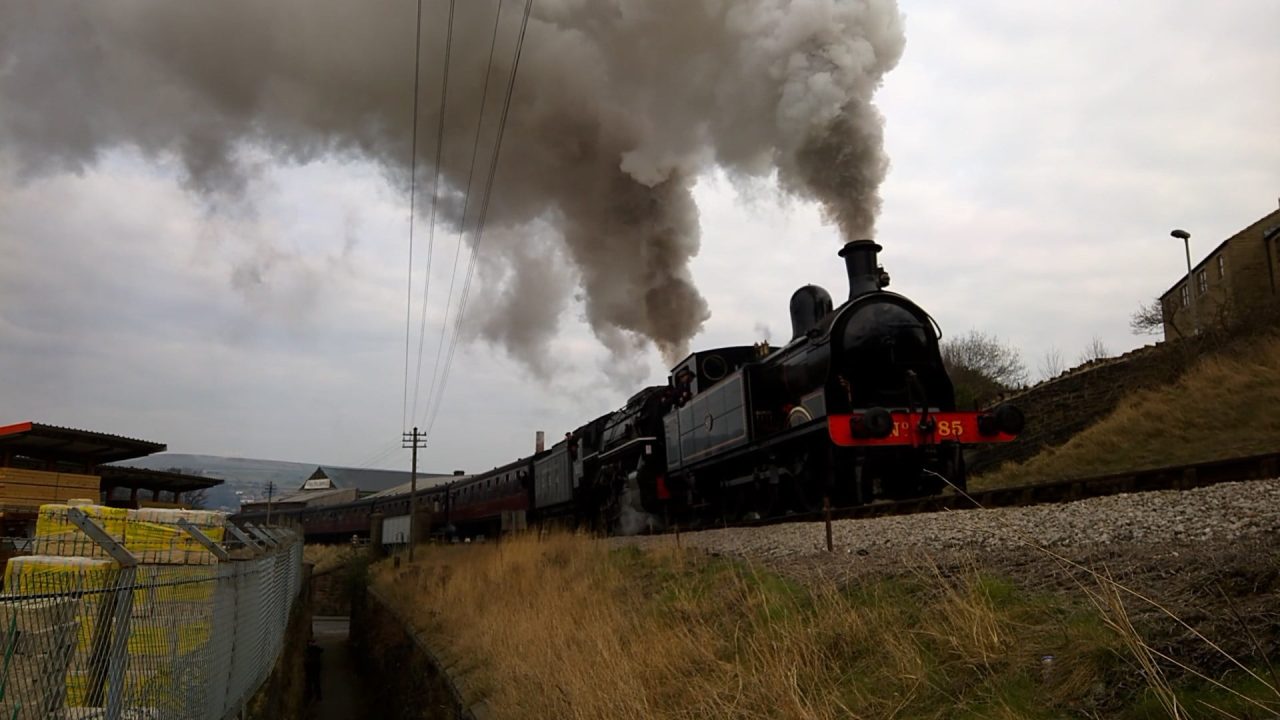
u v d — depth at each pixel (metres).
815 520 11.82
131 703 4.09
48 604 3.15
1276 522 5.58
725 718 5.31
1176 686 3.33
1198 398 17.42
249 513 62.47
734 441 15.23
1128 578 4.80
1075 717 3.52
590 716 6.19
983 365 39.94
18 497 13.53
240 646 6.88
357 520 48.75
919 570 6.18
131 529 6.52
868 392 13.01
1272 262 24.86
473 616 12.91
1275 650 3.29
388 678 16.53
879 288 13.73
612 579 11.12
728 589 8.02
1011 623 4.57
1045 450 19.91
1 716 2.90
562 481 26.25
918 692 4.46
